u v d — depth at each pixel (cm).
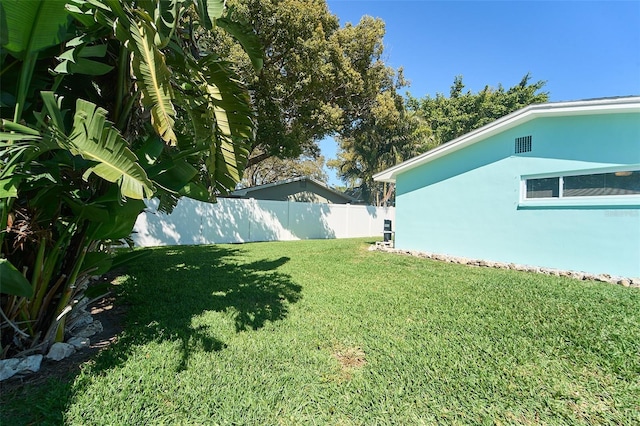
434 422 198
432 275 614
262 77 1148
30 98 251
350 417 202
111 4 209
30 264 271
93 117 201
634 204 547
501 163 730
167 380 239
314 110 1293
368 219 1847
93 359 273
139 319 368
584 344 300
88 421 193
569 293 471
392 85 1683
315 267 702
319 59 1167
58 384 230
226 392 225
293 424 195
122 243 427
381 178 1089
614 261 566
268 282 555
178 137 339
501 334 327
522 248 692
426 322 361
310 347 299
